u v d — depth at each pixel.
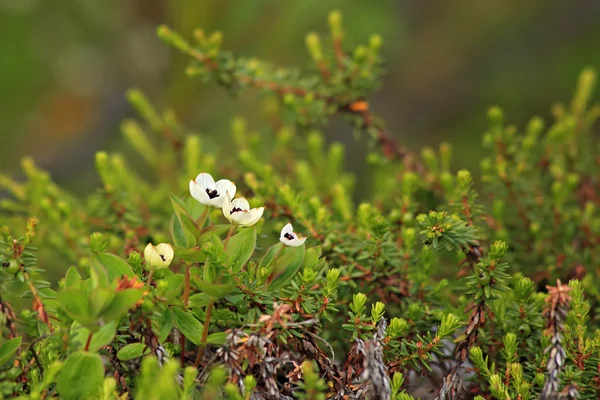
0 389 0.76
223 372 0.74
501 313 0.84
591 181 1.03
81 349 0.76
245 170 1.03
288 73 1.04
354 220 0.96
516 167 1.01
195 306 0.79
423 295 0.87
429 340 0.81
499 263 0.81
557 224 0.98
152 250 0.77
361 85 1.01
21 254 0.78
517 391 0.79
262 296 0.79
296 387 0.80
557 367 0.77
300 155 1.13
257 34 1.68
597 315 0.89
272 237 0.94
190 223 0.78
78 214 1.00
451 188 0.97
